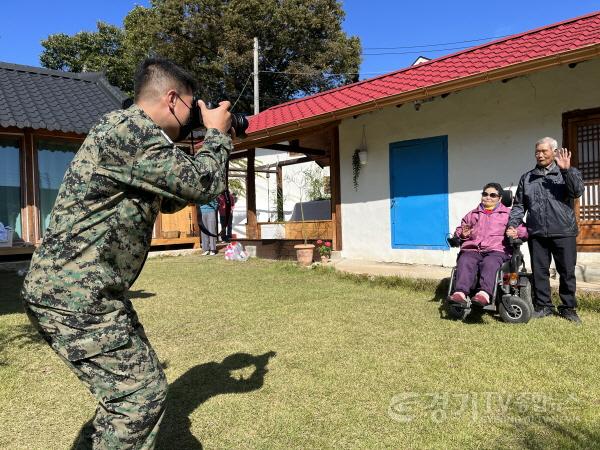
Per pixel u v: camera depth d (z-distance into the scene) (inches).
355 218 346.3
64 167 388.2
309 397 117.3
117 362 64.1
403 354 146.2
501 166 273.0
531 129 261.1
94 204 63.3
